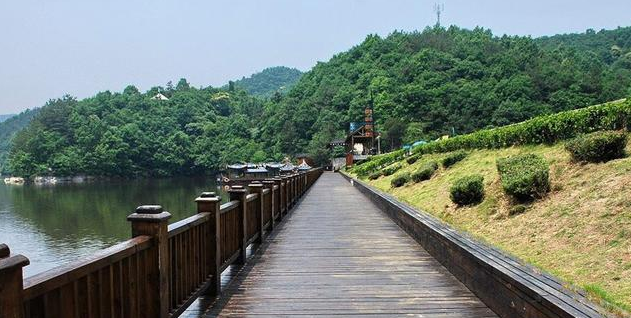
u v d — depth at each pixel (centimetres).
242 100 13525
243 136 10519
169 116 11062
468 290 459
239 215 584
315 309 405
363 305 415
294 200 1438
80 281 215
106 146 8656
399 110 7119
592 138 782
